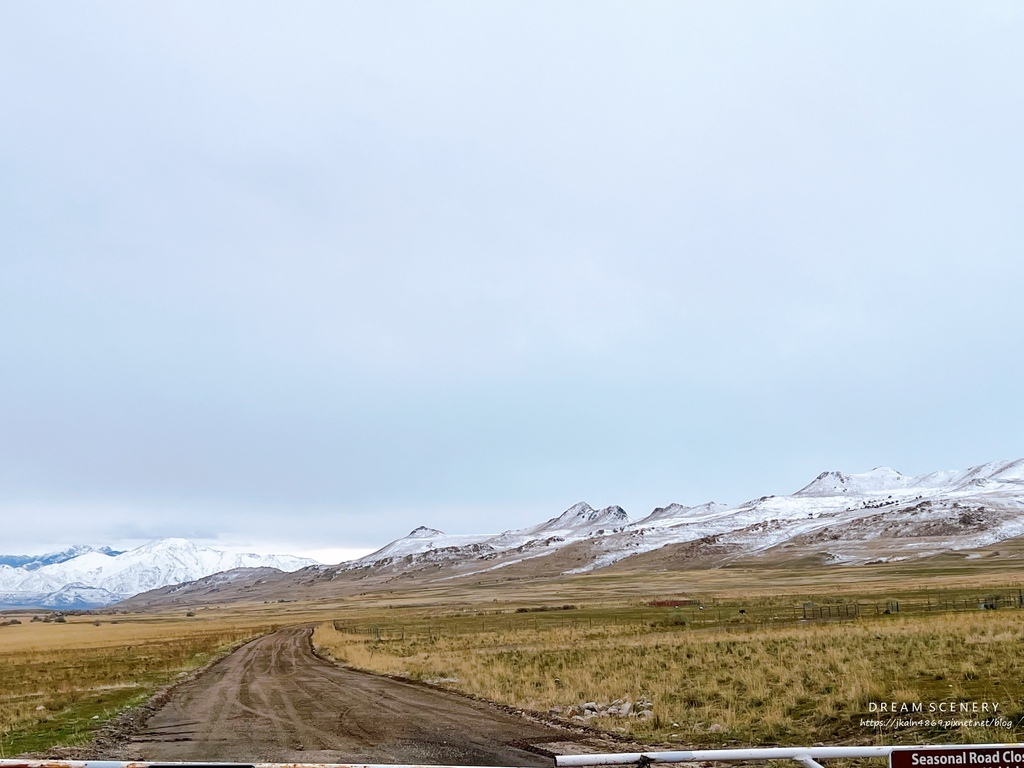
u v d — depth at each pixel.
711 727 16.27
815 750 6.49
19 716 22.00
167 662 43.16
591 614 88.38
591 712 19.42
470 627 74.75
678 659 27.58
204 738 17.73
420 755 15.01
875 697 16.84
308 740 17.03
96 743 17.44
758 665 23.44
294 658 46.19
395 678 30.89
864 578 166.50
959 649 22.47
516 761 14.28
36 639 88.19
